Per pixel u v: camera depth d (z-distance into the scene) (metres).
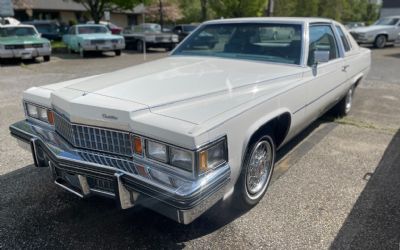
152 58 15.64
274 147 3.27
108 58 15.73
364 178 3.66
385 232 2.75
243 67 3.49
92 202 3.17
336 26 4.86
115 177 2.25
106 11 22.02
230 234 2.74
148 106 2.35
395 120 5.77
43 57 14.24
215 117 2.32
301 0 42.41
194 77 3.07
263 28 3.99
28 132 2.99
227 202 2.95
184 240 2.67
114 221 2.90
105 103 2.40
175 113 2.35
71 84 3.01
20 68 12.19
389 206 3.12
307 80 3.61
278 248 2.58
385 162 4.07
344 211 3.04
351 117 5.93
